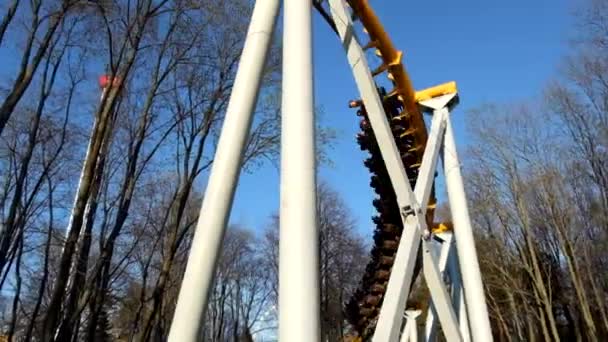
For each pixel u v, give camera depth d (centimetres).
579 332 3984
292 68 666
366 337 1535
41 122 2309
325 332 4672
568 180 3719
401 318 886
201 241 620
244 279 5928
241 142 662
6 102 1448
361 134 1427
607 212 3512
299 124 634
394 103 1380
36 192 2211
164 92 2108
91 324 2078
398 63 1280
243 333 5966
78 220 1593
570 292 4062
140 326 3117
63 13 1591
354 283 4866
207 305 612
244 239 5750
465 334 1381
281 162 627
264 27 711
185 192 2173
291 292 559
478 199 3784
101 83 1994
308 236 584
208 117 2166
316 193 612
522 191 3709
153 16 1814
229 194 641
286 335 545
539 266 4044
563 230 3603
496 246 4034
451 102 1343
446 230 1528
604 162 3488
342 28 1039
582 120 3500
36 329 3009
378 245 1514
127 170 2056
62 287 1570
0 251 2028
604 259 3766
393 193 1416
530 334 4097
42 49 1542
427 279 1012
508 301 4197
